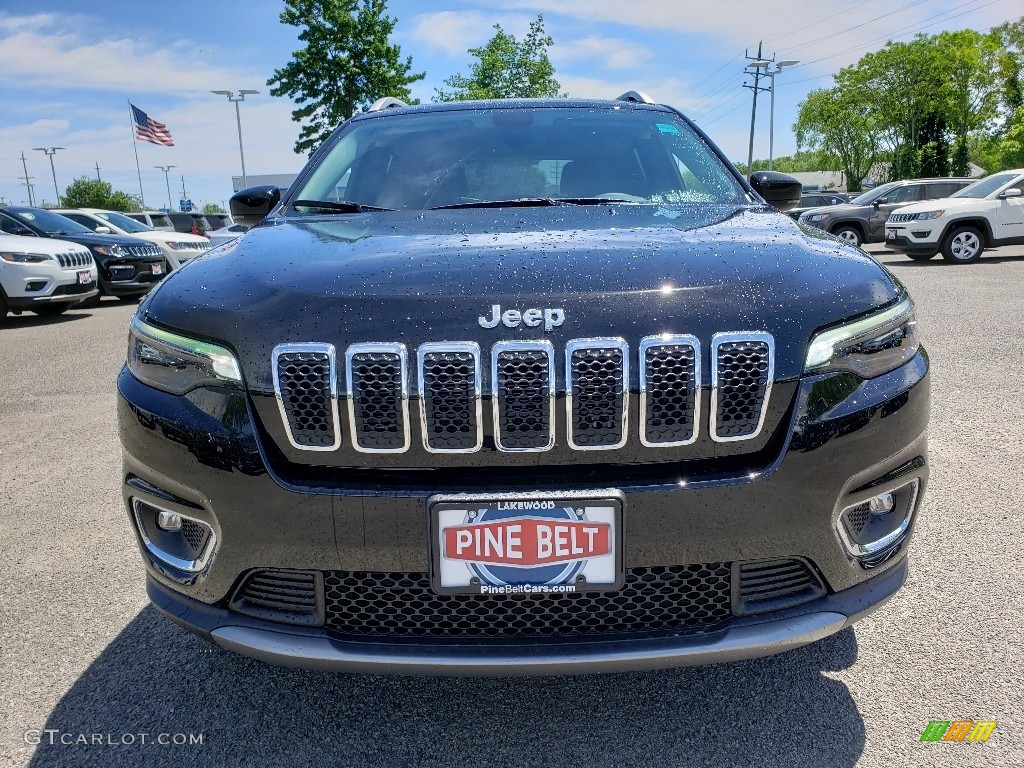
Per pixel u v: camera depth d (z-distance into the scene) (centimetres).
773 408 156
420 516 152
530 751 182
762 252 175
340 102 2228
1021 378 505
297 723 194
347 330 154
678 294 157
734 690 203
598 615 160
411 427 152
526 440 151
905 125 5125
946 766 173
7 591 264
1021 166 4666
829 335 160
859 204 1731
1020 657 212
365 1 2244
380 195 261
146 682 212
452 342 151
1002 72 4906
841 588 167
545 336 151
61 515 330
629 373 151
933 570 261
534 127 293
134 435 171
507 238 187
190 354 163
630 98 344
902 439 167
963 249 1329
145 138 2908
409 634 161
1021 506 311
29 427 471
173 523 173
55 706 201
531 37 2545
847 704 195
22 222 1135
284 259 181
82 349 756
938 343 619
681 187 261
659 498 152
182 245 1379
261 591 165
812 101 5456
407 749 184
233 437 157
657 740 185
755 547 156
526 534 152
